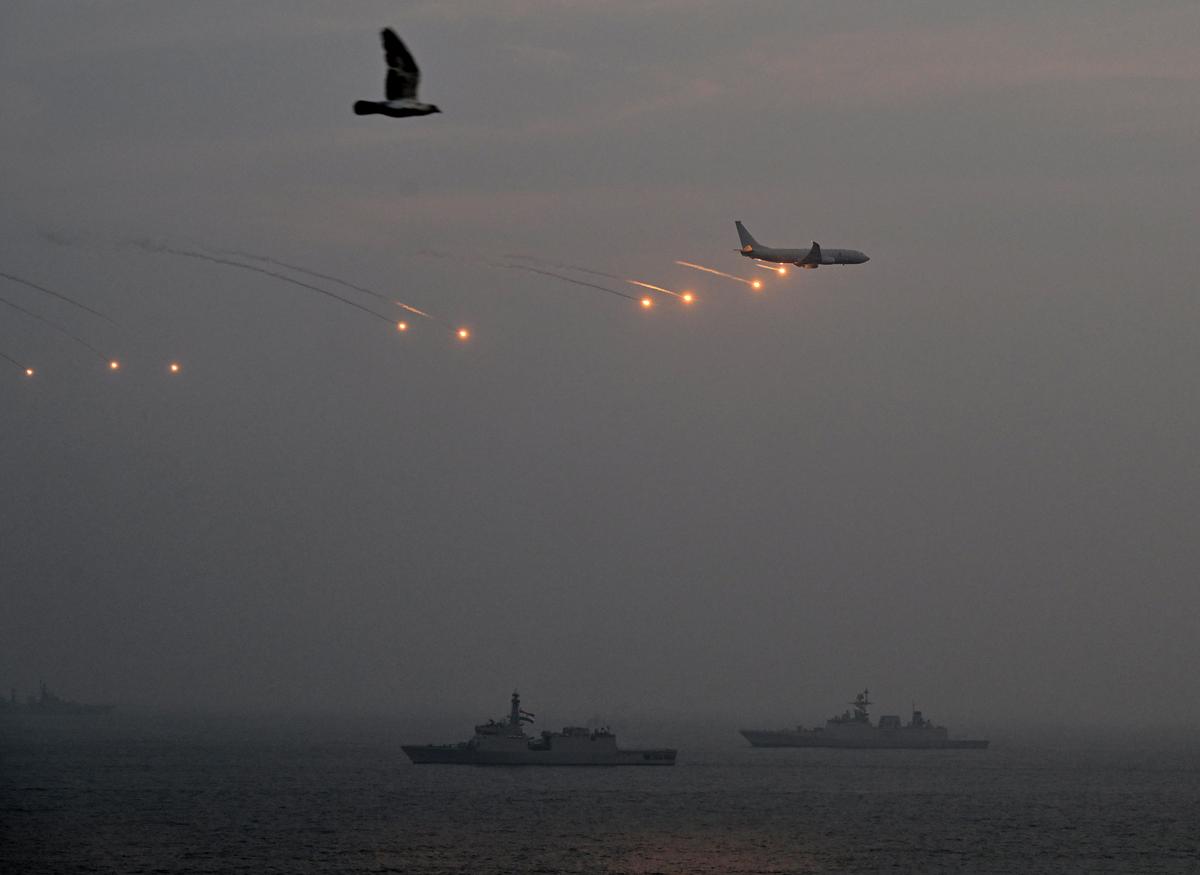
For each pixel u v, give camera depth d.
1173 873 124.00
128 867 118.50
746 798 183.50
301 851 128.25
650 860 126.19
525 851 130.00
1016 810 175.50
